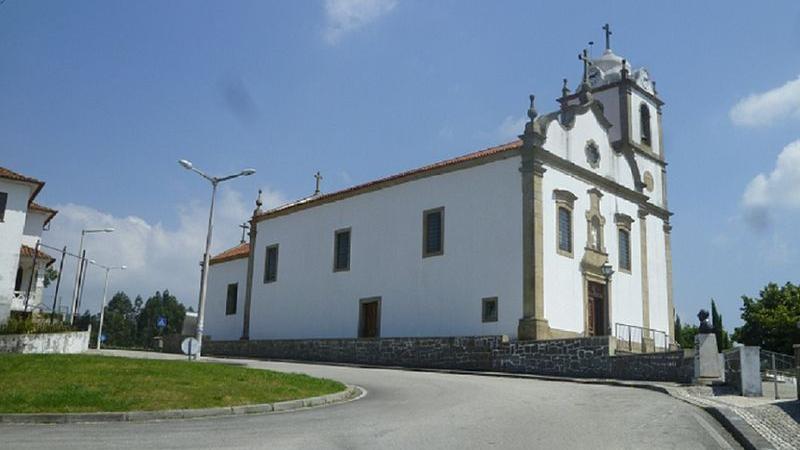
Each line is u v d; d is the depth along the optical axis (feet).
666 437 37.22
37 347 99.40
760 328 137.18
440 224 108.06
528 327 92.99
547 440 35.78
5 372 54.34
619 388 66.08
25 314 119.75
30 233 153.79
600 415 45.24
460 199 106.11
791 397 55.67
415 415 44.73
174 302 390.63
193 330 155.74
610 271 103.71
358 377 74.54
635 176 122.52
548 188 100.63
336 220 126.00
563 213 103.45
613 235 114.01
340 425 40.47
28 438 35.22
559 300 98.68
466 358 94.73
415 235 111.14
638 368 76.74
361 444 34.24
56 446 32.91
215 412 44.98
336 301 121.80
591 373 81.82
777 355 66.49
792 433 37.17
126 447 32.94
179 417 43.65
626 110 127.13
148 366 59.88
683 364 71.61
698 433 38.63
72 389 47.62
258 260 141.79
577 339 83.97
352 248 121.39
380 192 118.73
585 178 109.09
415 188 113.09
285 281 133.69
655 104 136.05
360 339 109.09
